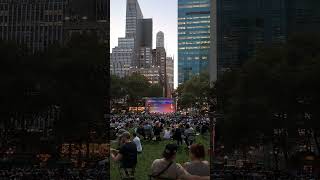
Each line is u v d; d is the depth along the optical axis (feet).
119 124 122.11
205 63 469.57
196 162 22.48
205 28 647.56
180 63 645.10
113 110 292.61
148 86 403.95
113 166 48.32
